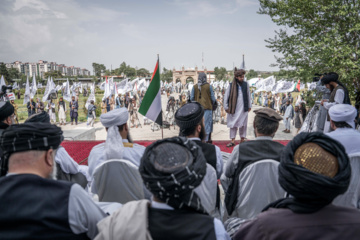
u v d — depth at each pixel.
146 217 1.19
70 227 1.32
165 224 1.19
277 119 2.27
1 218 1.22
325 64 7.07
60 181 1.38
